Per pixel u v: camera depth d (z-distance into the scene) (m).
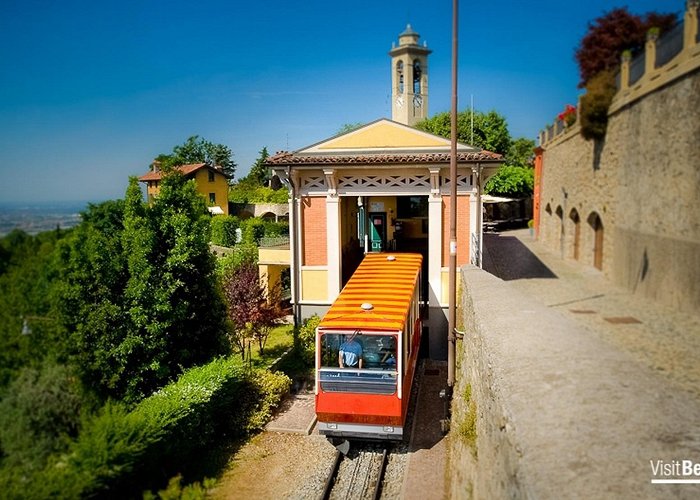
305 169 14.59
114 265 9.55
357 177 14.68
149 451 7.89
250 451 10.03
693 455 2.73
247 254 25.41
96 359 8.73
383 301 10.68
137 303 9.65
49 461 6.50
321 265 15.03
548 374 3.85
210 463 9.52
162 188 11.28
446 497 8.10
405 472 8.97
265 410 11.11
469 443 6.46
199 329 11.14
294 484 8.84
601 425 3.08
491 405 4.60
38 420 6.60
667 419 3.07
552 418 3.24
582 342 4.10
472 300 7.34
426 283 16.67
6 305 7.06
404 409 9.57
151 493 7.64
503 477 3.78
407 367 10.20
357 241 19.28
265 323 15.33
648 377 3.45
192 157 60.69
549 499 2.53
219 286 12.00
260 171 60.56
